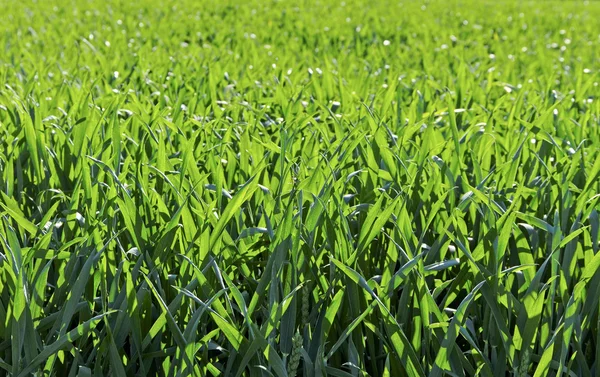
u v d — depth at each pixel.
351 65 5.74
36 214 2.73
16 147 3.10
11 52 6.38
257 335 1.87
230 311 2.14
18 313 1.91
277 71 5.32
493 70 5.16
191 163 2.70
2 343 2.05
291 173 2.85
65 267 2.21
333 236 2.29
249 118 3.62
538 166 3.21
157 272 2.20
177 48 7.08
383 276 2.18
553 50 7.85
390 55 6.96
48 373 1.97
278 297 2.07
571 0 15.62
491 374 2.02
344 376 2.02
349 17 10.38
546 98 4.32
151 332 2.05
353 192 2.90
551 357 1.91
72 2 11.12
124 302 2.07
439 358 1.92
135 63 5.62
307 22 9.23
